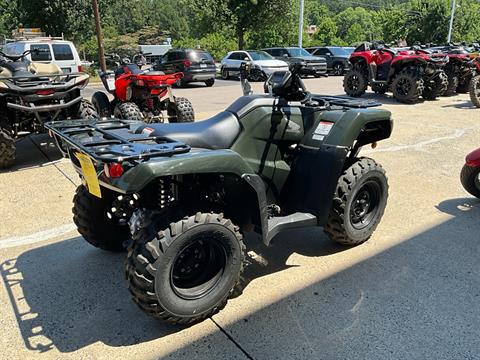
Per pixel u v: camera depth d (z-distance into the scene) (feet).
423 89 41.39
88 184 8.89
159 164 7.98
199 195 9.94
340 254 12.30
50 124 10.49
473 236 13.38
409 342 8.78
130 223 9.71
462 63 44.93
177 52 57.11
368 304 10.00
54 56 45.93
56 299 10.31
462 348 8.62
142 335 9.06
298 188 11.38
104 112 27.37
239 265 9.48
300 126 11.50
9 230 13.92
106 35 185.57
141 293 8.38
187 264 9.19
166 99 27.17
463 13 139.23
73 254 12.47
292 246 12.80
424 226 14.08
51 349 8.67
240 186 9.71
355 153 12.80
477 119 32.22
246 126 10.64
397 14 150.51
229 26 87.92
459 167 20.51
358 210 12.47
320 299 10.19
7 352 8.59
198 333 9.09
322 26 194.59
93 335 9.07
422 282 10.87
